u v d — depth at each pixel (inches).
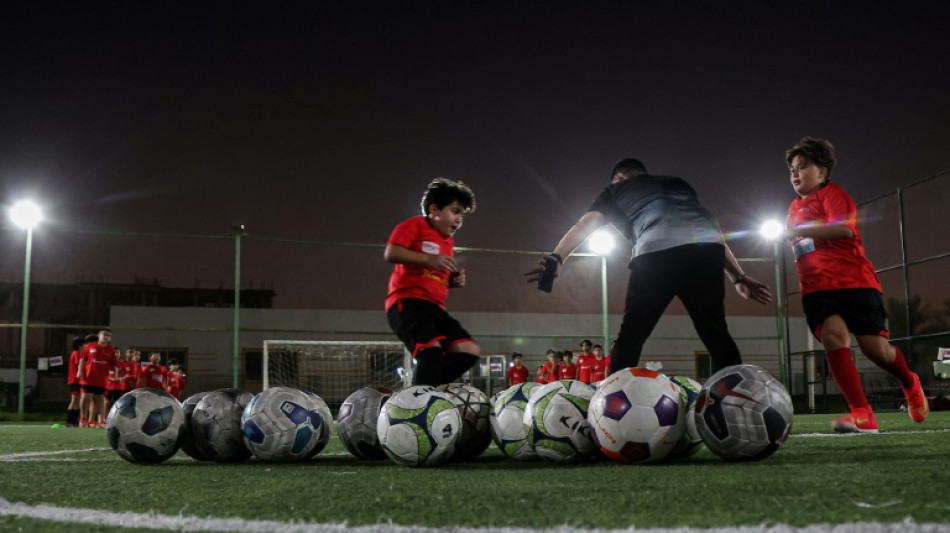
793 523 63.7
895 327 583.5
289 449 140.6
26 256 595.2
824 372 674.2
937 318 548.1
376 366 690.2
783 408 114.5
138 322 859.4
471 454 135.8
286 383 673.0
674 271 141.5
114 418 141.9
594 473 105.9
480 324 798.5
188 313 874.8
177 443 144.2
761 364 914.1
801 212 199.6
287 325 882.8
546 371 647.1
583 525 66.2
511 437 132.3
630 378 120.1
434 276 168.6
